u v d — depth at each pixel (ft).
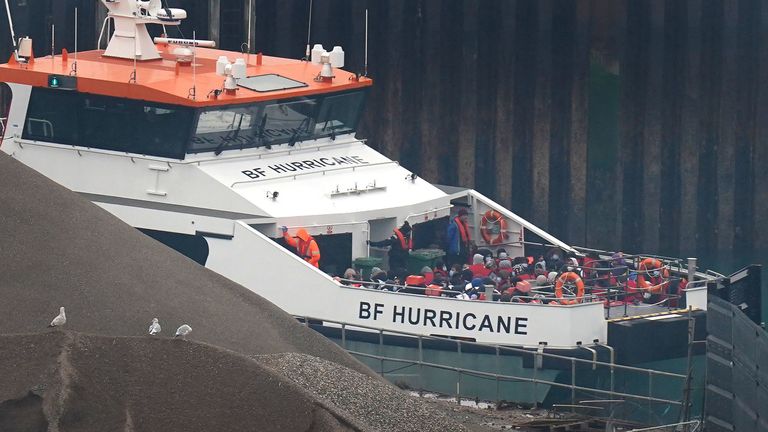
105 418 141.90
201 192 216.13
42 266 175.22
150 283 181.16
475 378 202.90
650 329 201.36
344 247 218.18
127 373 148.05
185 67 228.84
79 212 189.67
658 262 226.38
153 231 216.33
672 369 204.74
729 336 187.11
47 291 171.32
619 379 200.64
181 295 181.16
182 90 216.54
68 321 166.20
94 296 172.45
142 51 231.71
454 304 203.62
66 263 176.96
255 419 146.51
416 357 205.36
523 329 200.95
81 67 227.20
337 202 218.38
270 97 221.87
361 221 217.77
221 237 211.41
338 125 235.61
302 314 209.05
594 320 200.95
